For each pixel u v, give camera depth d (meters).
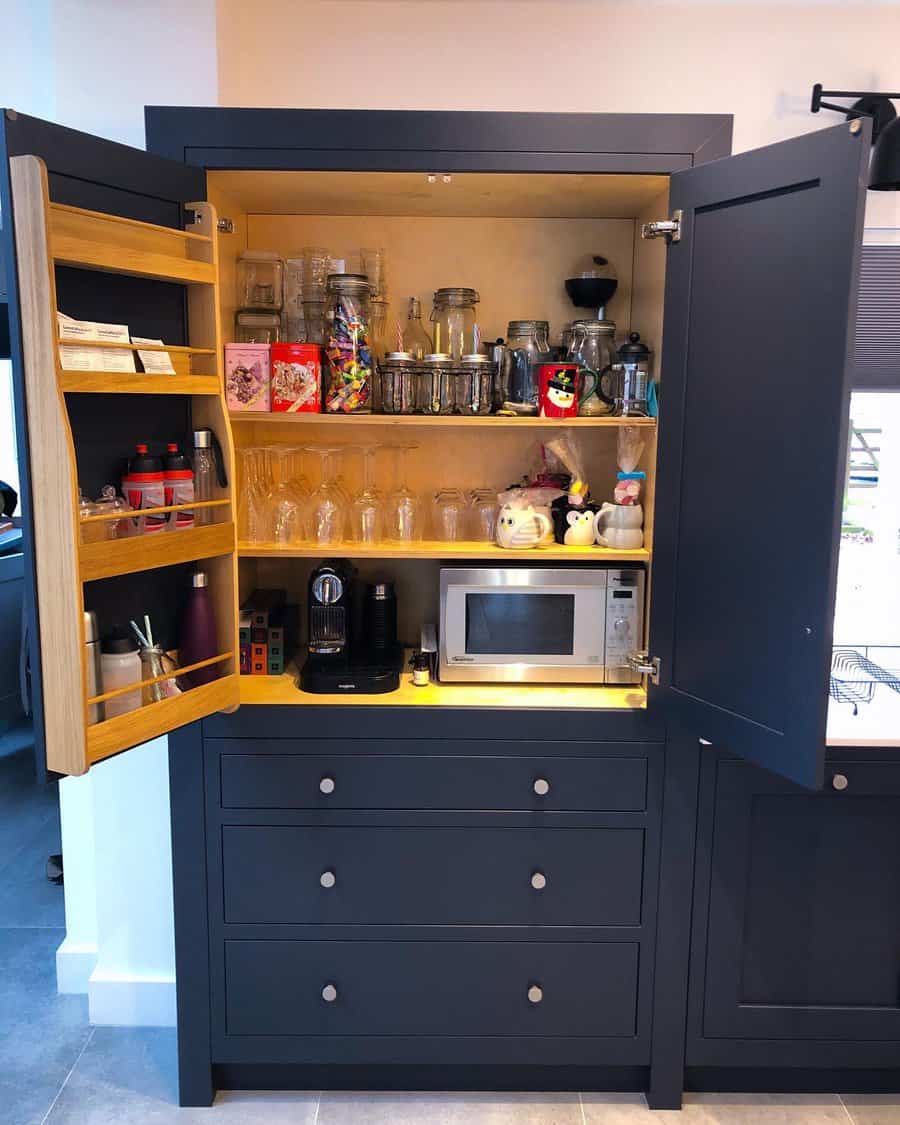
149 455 1.68
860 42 2.17
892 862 2.00
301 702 1.94
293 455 2.28
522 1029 2.04
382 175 1.85
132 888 2.26
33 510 1.40
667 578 1.85
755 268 1.60
